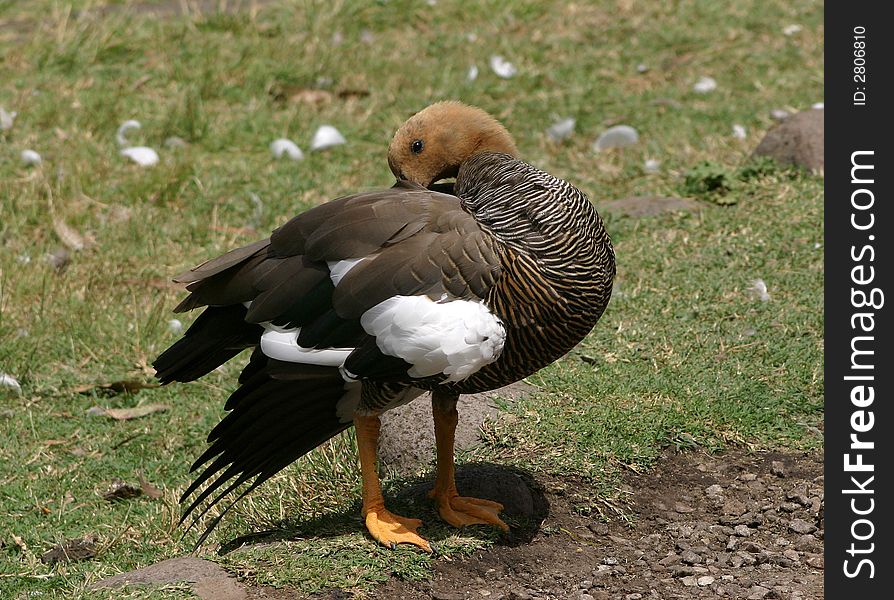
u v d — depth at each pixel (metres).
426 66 18.08
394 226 7.57
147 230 13.82
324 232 7.61
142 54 18.45
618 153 15.35
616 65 17.97
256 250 7.90
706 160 14.04
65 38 18.44
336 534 8.09
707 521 8.41
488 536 8.00
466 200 8.12
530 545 8.05
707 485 8.82
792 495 8.58
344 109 16.84
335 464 9.25
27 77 17.56
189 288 8.05
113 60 18.27
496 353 7.39
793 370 10.16
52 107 16.48
